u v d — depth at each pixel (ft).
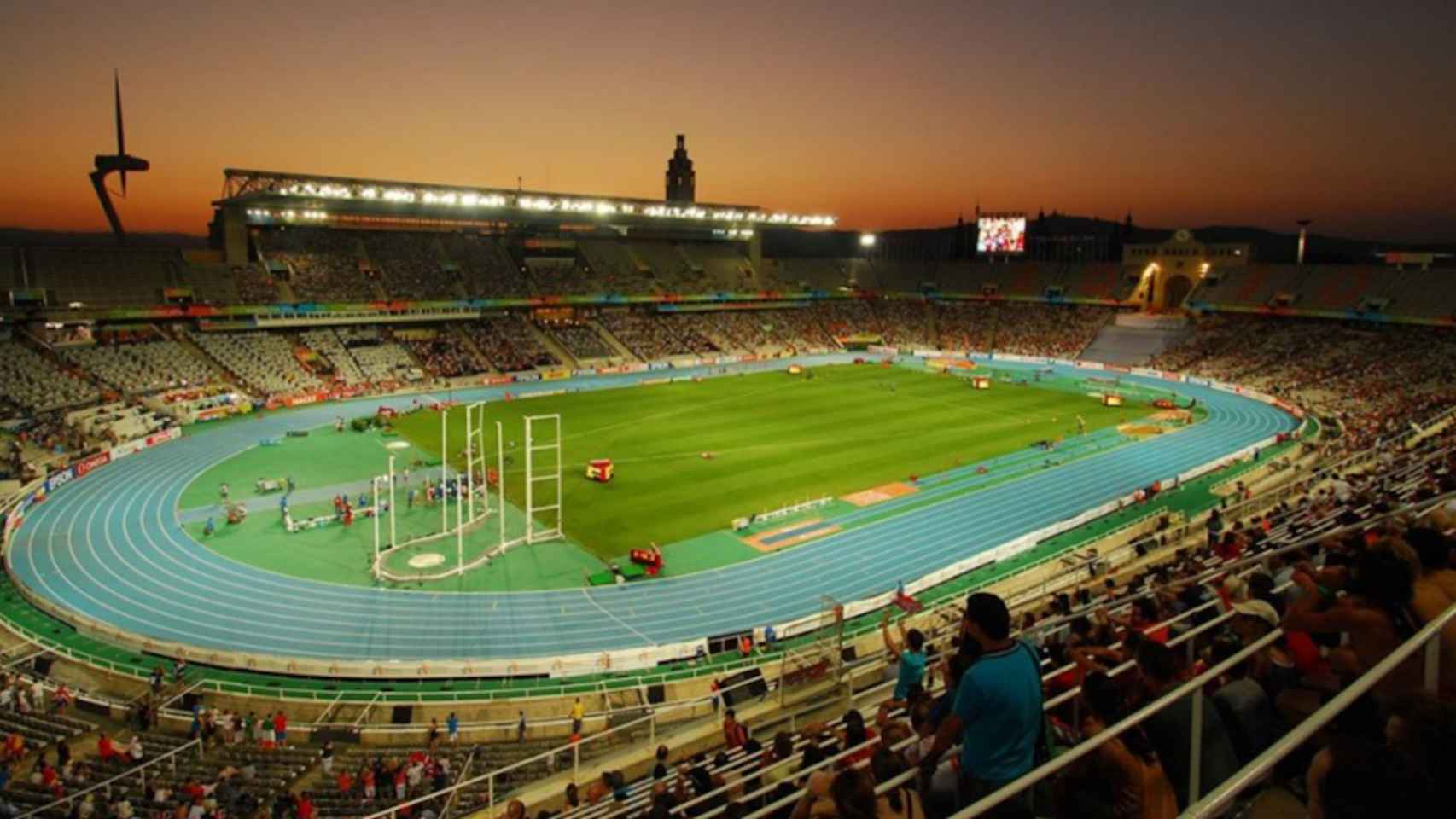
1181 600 46.42
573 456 231.50
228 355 303.07
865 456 234.99
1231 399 322.14
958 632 97.66
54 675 116.78
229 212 332.80
